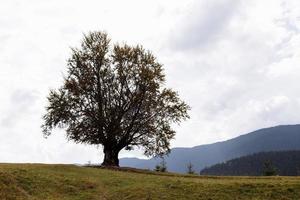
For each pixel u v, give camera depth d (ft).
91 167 152.66
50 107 173.47
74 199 102.53
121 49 179.32
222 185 112.06
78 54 178.50
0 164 133.80
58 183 111.96
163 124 176.04
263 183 112.16
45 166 133.69
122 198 104.17
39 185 108.58
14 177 109.91
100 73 176.14
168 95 177.37
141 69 174.91
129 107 173.88
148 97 174.60
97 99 174.29
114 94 175.94
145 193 106.32
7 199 96.27
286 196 103.60
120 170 155.53
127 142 175.83
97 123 172.24
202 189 109.50
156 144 174.40
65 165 139.74
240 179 133.49
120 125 173.17
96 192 108.68
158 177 126.82
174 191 108.37
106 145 175.52
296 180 118.21
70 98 172.55
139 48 182.19
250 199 102.58
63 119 172.24
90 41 179.83
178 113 177.47
